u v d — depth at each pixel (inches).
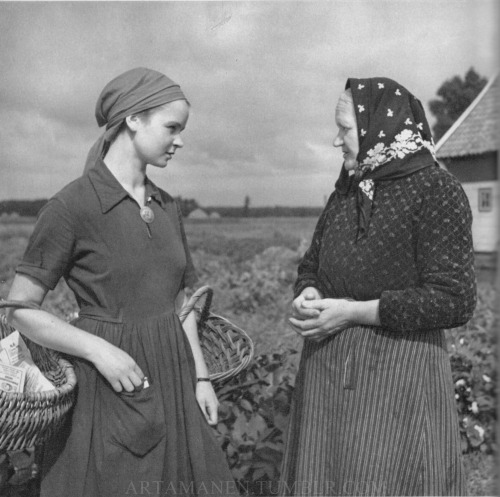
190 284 103.2
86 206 86.4
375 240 88.7
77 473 86.2
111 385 86.8
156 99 87.2
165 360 90.0
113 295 88.2
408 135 88.5
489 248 517.3
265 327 261.4
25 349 93.0
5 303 83.0
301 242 473.4
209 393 95.6
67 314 229.0
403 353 88.4
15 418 77.8
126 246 87.7
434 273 85.0
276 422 123.0
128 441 86.2
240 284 347.6
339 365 91.5
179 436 90.7
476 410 149.2
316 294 96.1
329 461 91.9
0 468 104.0
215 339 106.5
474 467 138.9
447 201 85.0
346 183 96.5
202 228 522.9
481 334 171.9
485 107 544.7
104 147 91.3
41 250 85.7
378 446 88.1
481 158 565.6
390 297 86.4
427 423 88.0
